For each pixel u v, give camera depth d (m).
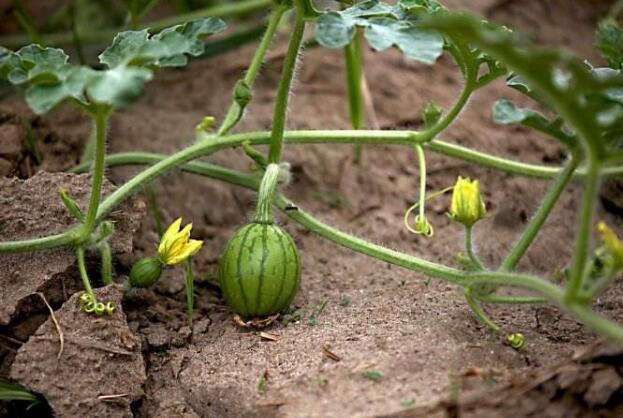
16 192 2.91
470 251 2.58
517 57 1.91
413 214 3.59
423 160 3.00
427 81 4.23
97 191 2.65
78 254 2.73
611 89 2.58
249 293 2.73
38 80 2.36
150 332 2.87
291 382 2.44
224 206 3.60
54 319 2.60
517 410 2.16
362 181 3.72
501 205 3.59
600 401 2.15
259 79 4.25
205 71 4.30
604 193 3.49
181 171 3.57
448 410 2.18
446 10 2.68
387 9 2.68
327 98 4.11
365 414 2.23
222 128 3.07
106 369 2.57
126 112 4.04
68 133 3.77
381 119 4.00
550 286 2.25
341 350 2.55
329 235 2.89
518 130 3.95
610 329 2.07
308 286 3.15
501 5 4.63
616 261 2.06
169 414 2.55
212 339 2.85
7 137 3.43
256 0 4.23
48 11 4.85
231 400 2.47
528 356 2.51
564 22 4.70
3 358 2.68
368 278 3.18
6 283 2.73
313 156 3.78
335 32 2.51
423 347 2.51
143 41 2.64
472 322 2.71
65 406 2.51
